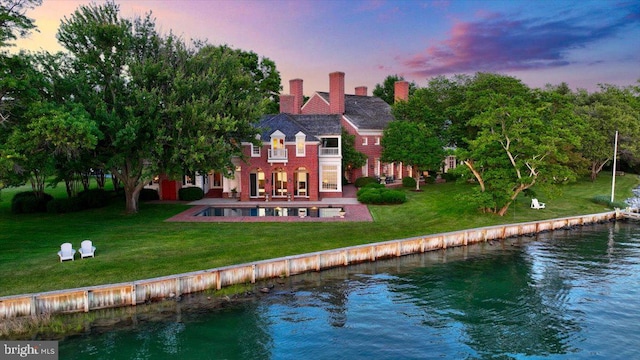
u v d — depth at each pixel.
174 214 36.25
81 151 31.12
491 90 45.81
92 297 19.16
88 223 32.47
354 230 30.50
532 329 18.53
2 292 18.61
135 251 24.80
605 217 38.59
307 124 48.06
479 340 17.64
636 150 55.88
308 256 24.64
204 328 18.22
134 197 36.94
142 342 17.00
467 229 31.52
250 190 44.78
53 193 52.22
